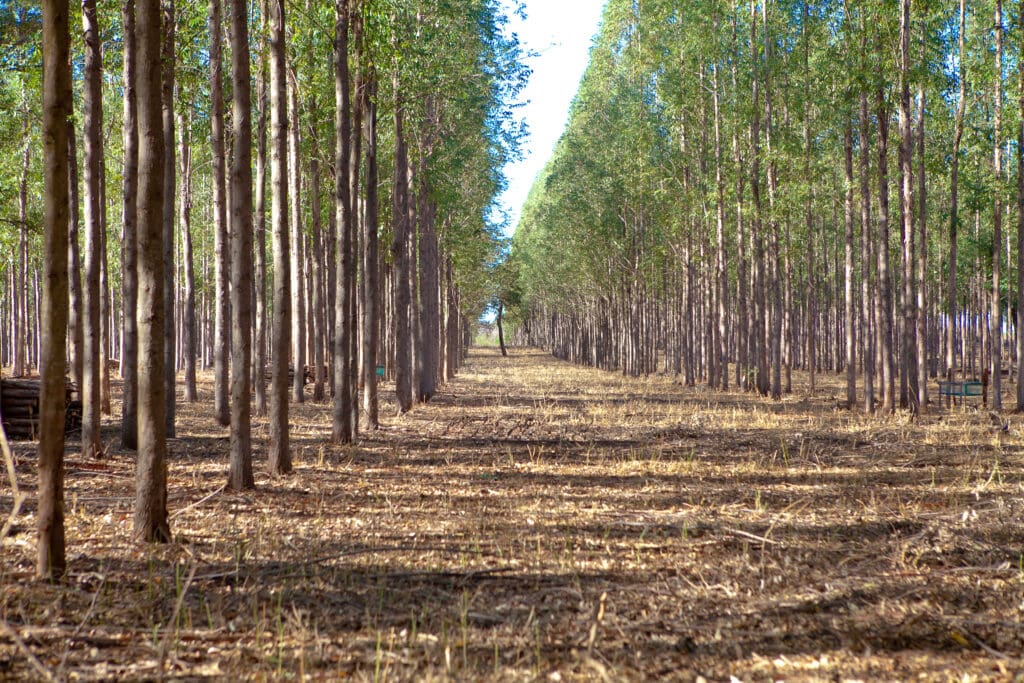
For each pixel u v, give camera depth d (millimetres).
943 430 18734
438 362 37906
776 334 29469
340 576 6988
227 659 5113
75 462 12641
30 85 14992
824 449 15875
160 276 8008
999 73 23281
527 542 8312
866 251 24234
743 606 6266
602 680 4824
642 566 7430
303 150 23688
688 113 34281
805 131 28438
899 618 5957
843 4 23656
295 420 20688
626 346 49562
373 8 16141
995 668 5012
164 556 7461
